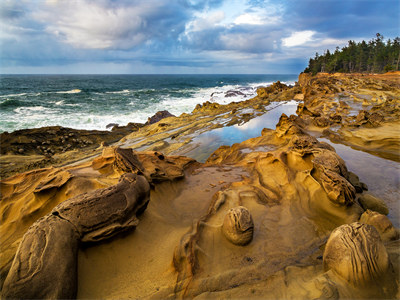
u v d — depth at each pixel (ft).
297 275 9.94
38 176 17.47
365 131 33.63
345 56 214.28
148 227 13.42
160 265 10.93
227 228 12.43
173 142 40.24
